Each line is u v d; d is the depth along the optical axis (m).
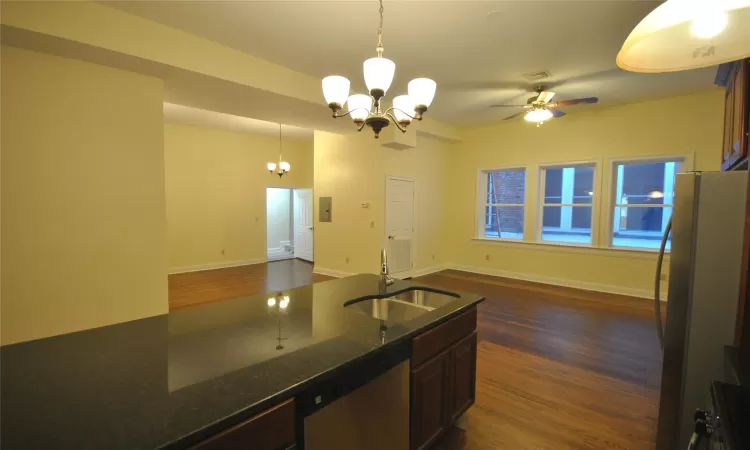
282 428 1.14
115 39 2.80
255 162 8.26
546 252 6.17
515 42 3.27
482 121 6.37
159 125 3.43
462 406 2.15
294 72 4.00
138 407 1.01
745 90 2.08
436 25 2.97
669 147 4.95
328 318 1.80
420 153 6.72
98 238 3.12
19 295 2.76
